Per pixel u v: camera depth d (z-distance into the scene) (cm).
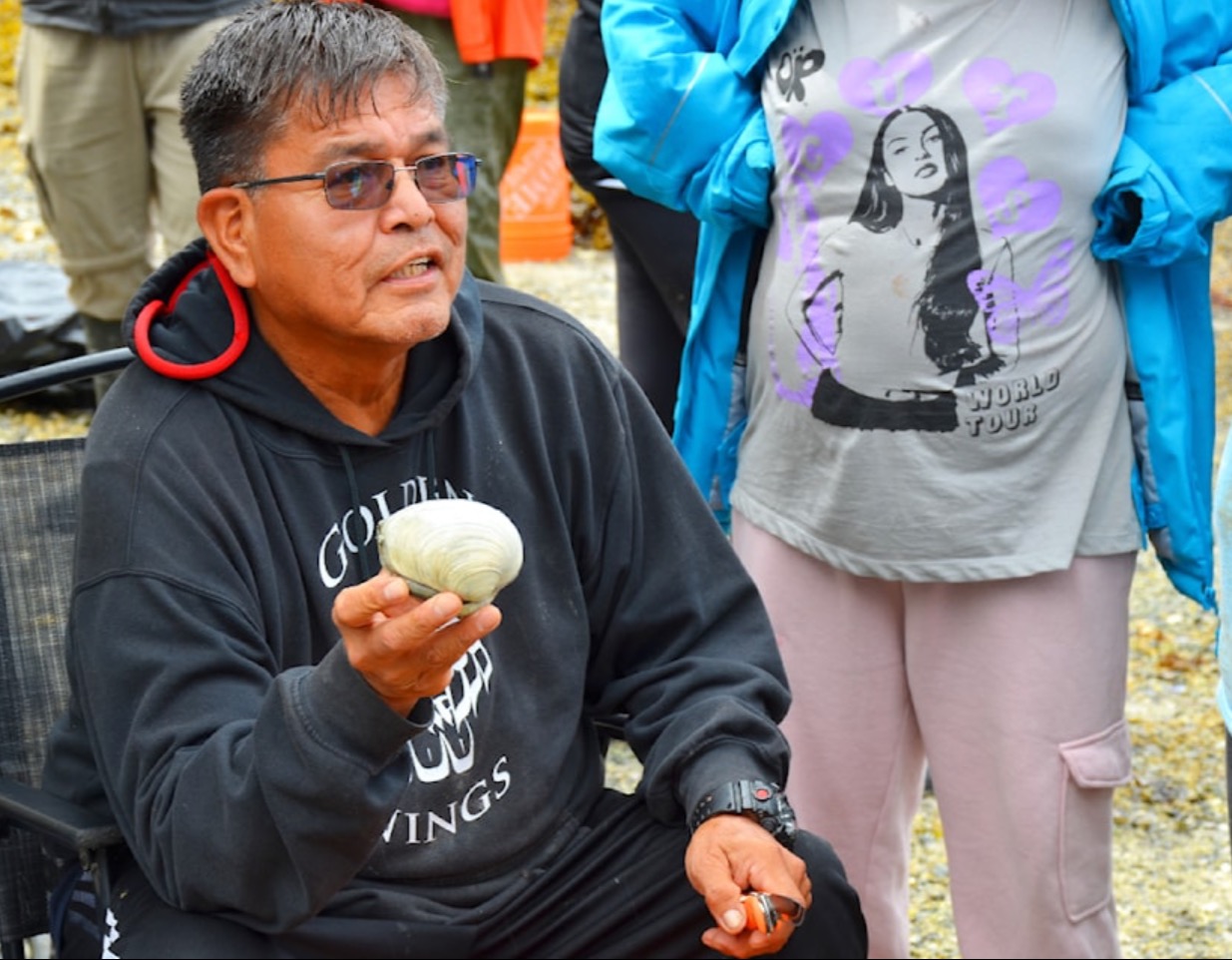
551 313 323
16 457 344
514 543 257
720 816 296
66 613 344
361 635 252
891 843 401
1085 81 351
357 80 280
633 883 304
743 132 379
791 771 396
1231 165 353
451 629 254
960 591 372
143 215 643
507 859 306
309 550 294
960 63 351
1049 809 372
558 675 311
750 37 373
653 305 545
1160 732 571
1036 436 359
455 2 635
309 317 286
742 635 323
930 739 384
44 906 331
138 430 289
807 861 305
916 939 469
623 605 324
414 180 284
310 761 256
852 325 359
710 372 398
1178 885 490
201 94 288
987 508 361
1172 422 364
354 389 297
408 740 264
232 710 277
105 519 285
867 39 356
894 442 360
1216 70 360
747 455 391
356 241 282
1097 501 366
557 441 315
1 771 337
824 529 373
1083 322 357
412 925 289
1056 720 370
